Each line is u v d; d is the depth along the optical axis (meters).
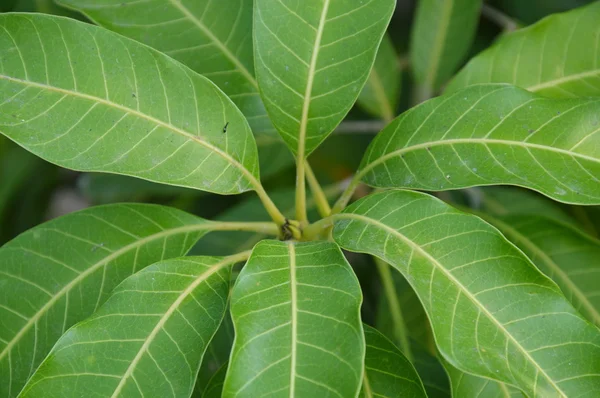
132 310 0.48
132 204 0.54
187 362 0.47
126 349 0.47
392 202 0.49
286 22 0.52
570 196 0.49
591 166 0.50
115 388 0.46
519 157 0.50
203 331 0.48
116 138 0.50
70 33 0.49
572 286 0.57
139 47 0.50
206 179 0.51
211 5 0.57
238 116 0.52
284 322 0.45
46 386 0.46
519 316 0.46
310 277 0.46
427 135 0.52
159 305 0.48
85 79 0.49
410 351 0.57
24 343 0.51
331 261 0.47
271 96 0.53
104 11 0.56
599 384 0.45
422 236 0.48
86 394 0.46
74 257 0.53
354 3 0.52
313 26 0.52
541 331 0.46
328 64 0.52
